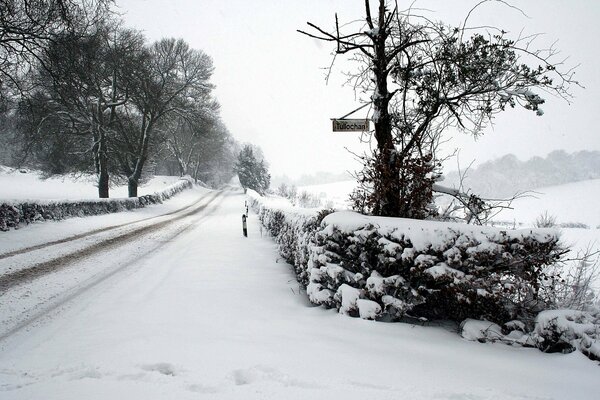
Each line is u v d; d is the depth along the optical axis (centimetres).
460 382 280
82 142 2655
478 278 377
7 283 667
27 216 1372
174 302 536
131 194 2966
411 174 528
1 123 1739
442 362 319
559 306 404
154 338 385
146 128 3027
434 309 430
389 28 550
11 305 546
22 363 345
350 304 431
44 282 677
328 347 353
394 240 418
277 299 553
